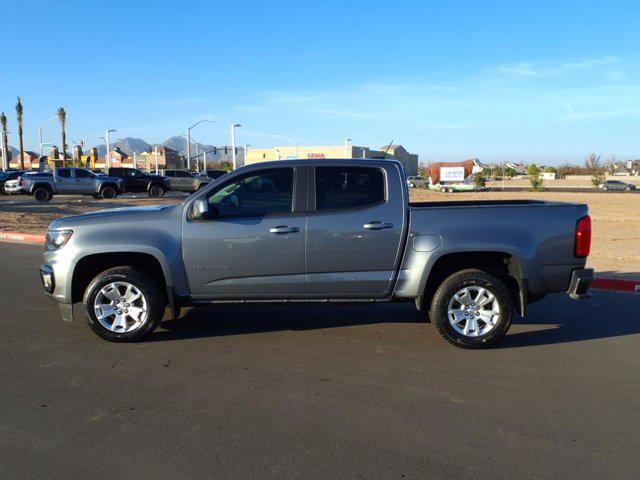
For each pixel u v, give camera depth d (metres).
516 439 3.83
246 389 4.67
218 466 3.45
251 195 5.79
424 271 5.71
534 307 7.67
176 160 111.56
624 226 20.03
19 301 7.74
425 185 78.19
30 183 29.78
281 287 5.78
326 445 3.72
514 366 5.29
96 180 31.69
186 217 5.77
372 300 5.87
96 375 4.98
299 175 5.79
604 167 135.25
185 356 5.50
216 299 5.84
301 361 5.37
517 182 91.88
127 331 5.83
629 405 4.41
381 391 4.65
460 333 5.71
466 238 5.66
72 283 5.78
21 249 13.05
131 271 5.80
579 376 5.04
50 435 3.85
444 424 4.05
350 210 5.73
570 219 5.73
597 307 7.68
